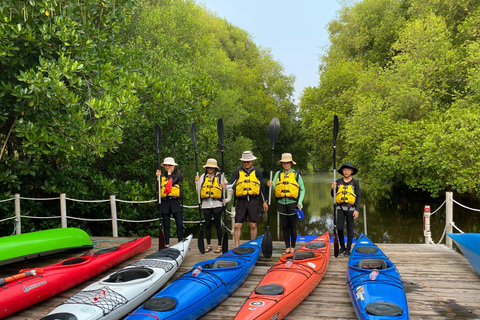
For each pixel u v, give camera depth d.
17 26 6.27
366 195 26.30
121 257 5.29
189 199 13.65
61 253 6.14
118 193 10.41
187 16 18.83
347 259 5.51
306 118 24.11
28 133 6.61
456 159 13.22
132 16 14.59
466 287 4.33
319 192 30.08
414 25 17.19
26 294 3.78
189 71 16.30
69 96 6.76
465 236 4.91
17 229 7.21
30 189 9.70
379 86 17.89
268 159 33.69
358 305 3.32
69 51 7.39
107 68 8.21
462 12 18.78
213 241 7.07
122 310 3.55
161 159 11.51
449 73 16.88
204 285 3.78
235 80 30.88
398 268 5.11
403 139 14.77
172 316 3.20
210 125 12.16
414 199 21.12
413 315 3.58
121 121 7.52
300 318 3.56
